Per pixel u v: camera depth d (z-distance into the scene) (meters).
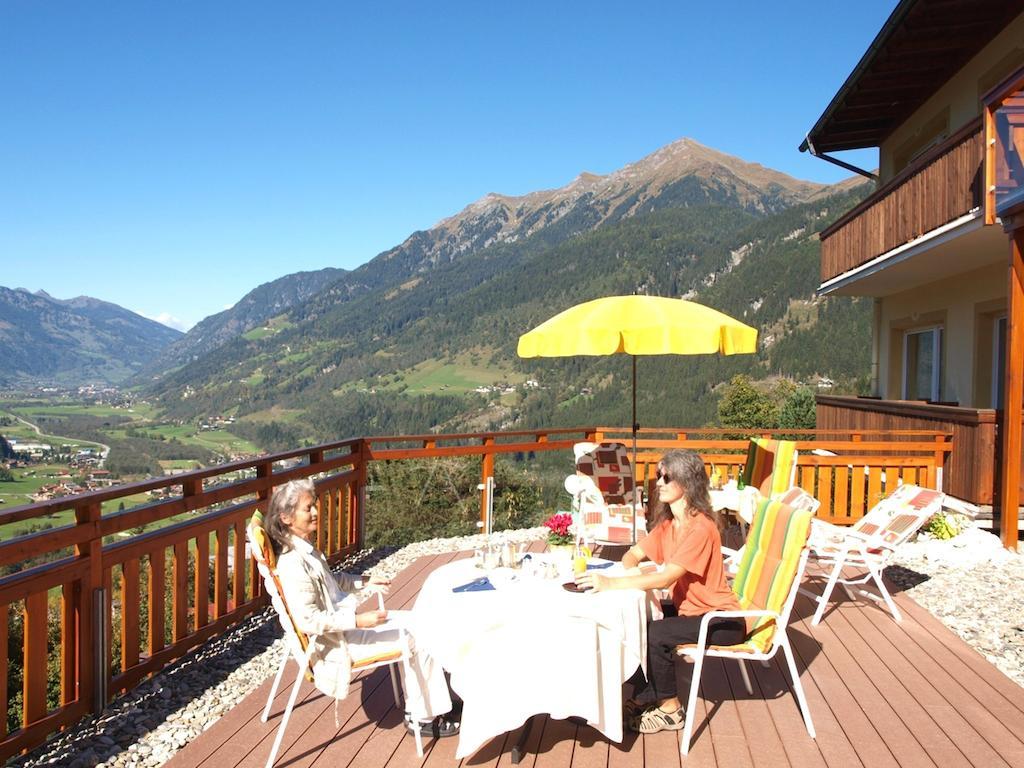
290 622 3.09
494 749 3.17
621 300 4.68
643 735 3.27
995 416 7.22
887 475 8.14
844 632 4.61
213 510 4.89
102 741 3.38
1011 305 6.51
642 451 8.27
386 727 3.38
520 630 2.97
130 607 3.97
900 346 12.77
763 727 3.32
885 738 3.20
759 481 6.43
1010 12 8.62
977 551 6.54
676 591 3.59
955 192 7.34
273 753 3.03
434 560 6.77
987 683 3.79
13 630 7.95
